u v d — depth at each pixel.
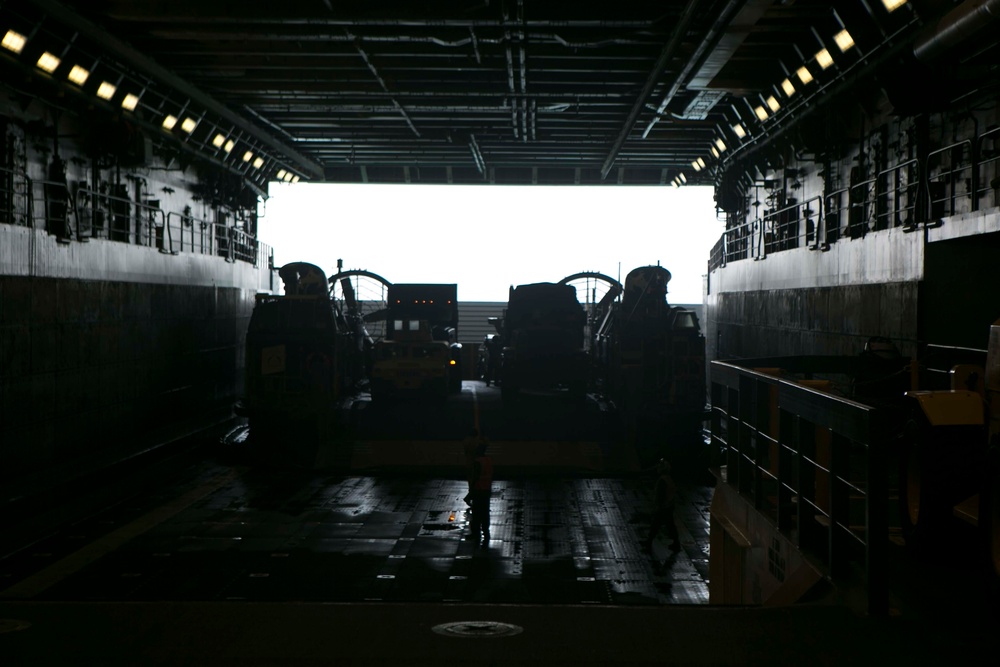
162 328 30.83
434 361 34.62
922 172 20.48
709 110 33.62
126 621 7.22
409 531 19.70
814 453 8.50
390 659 6.25
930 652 6.24
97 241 25.36
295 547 18.12
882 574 6.95
